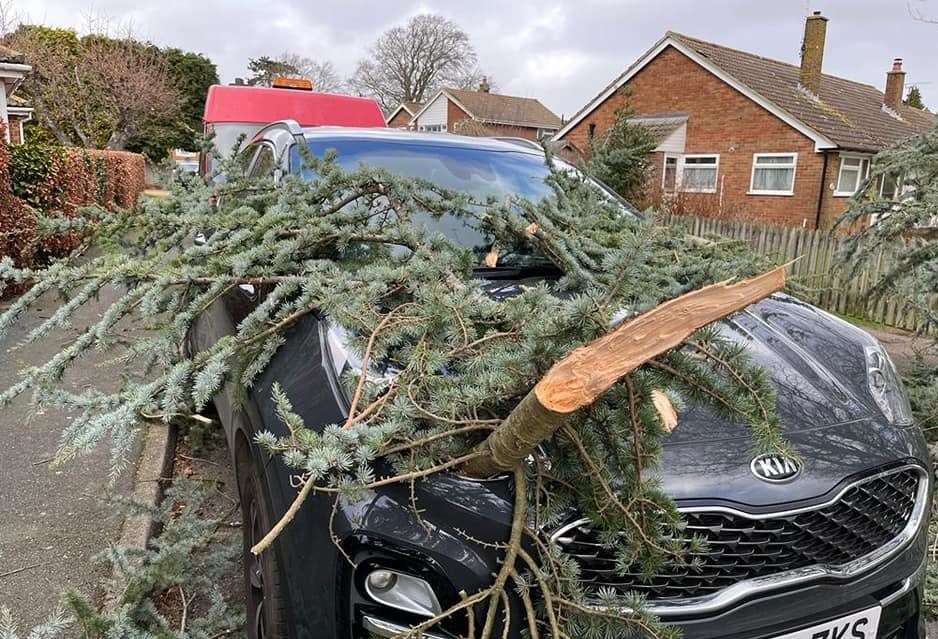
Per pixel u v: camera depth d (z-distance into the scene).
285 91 8.27
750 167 20.56
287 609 1.68
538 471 1.51
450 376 1.57
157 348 1.93
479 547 1.51
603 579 1.60
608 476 1.46
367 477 1.42
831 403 1.98
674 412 1.38
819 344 2.30
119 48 24.89
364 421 1.51
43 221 2.80
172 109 26.62
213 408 3.69
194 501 2.76
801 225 19.52
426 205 2.48
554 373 1.24
